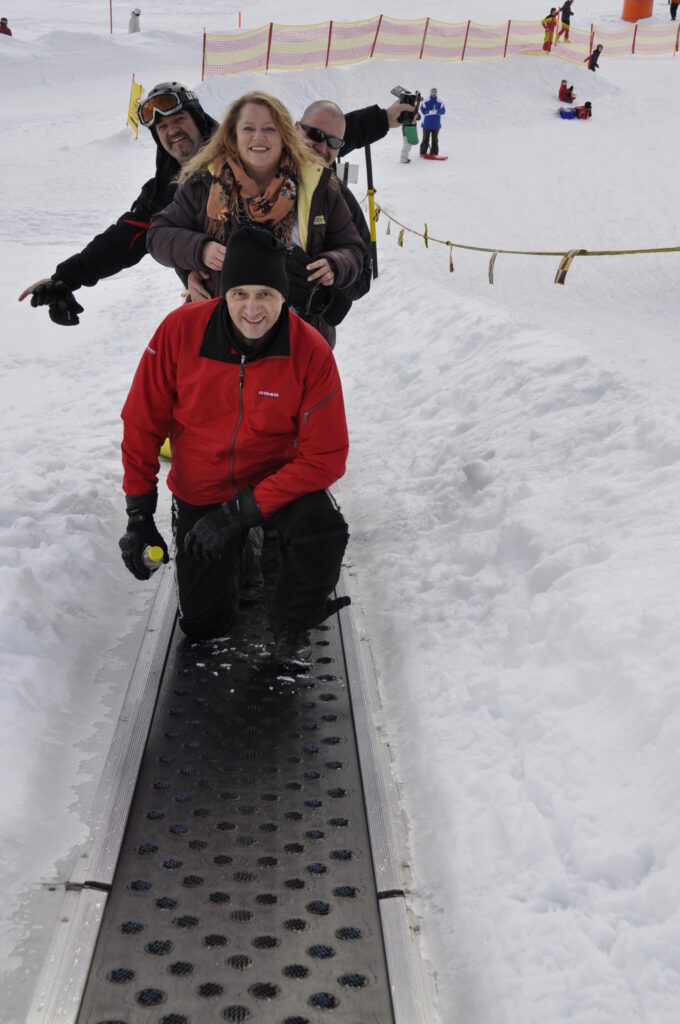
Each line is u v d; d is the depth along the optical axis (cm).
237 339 306
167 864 248
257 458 328
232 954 222
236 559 338
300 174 384
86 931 224
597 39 4109
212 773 283
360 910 236
